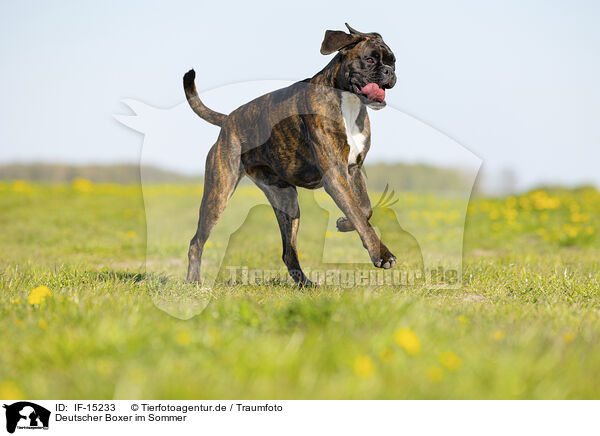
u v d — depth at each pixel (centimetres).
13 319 403
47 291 455
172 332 358
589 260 860
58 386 285
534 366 294
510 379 279
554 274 650
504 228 1322
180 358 315
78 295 479
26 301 462
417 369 290
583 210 1619
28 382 287
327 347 313
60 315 403
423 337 334
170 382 277
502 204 1672
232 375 286
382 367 293
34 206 1797
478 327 391
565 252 1008
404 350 308
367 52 520
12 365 311
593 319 438
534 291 584
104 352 320
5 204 1833
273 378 282
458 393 276
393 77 525
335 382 278
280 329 385
